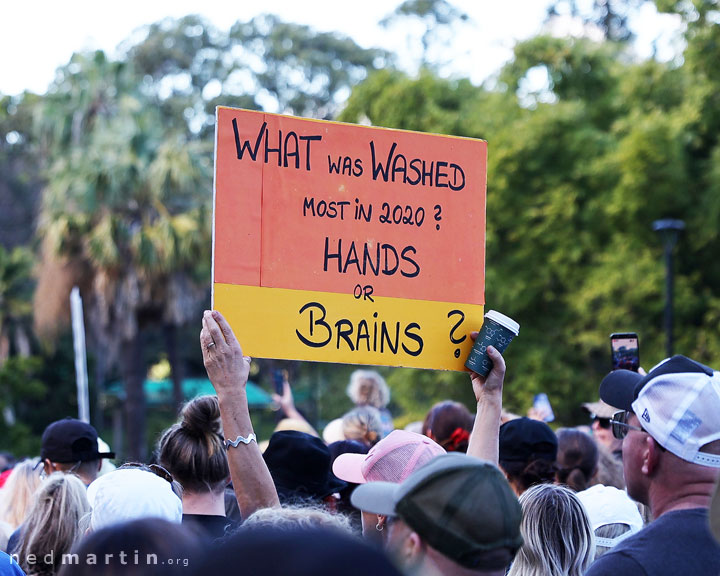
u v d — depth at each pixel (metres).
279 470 5.84
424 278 5.66
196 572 2.16
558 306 30.06
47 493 5.40
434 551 3.18
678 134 27.11
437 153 5.79
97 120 45.28
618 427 4.43
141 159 39.31
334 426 9.62
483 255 5.81
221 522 5.41
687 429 3.82
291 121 5.47
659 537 3.76
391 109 34.16
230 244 5.28
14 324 54.97
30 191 65.19
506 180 29.64
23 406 53.28
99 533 2.62
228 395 4.61
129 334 38.59
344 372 46.00
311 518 3.66
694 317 27.66
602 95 31.89
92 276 38.62
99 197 38.34
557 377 28.69
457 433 7.62
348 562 2.08
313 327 5.39
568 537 4.89
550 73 32.28
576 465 7.14
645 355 27.05
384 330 5.53
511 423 6.42
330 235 5.49
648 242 27.95
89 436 7.16
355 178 5.59
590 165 29.17
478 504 3.14
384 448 4.83
